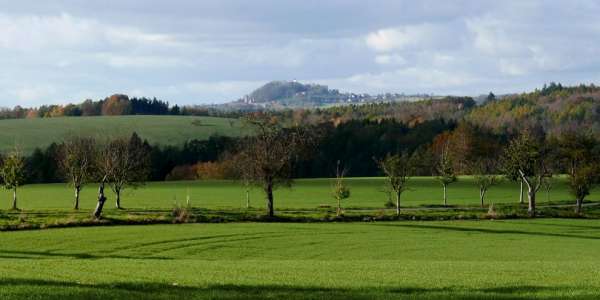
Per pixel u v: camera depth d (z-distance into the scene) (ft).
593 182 304.91
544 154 317.63
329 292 78.02
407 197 400.06
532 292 78.33
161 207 313.12
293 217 255.50
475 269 111.96
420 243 192.54
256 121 279.69
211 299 73.31
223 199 375.04
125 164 311.06
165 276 94.84
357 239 199.00
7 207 316.60
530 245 191.11
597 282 89.81
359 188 465.06
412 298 74.28
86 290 76.59
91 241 183.01
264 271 104.32
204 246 179.63
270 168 262.88
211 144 626.23
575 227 240.12
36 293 73.92
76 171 306.96
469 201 375.45
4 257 153.79
